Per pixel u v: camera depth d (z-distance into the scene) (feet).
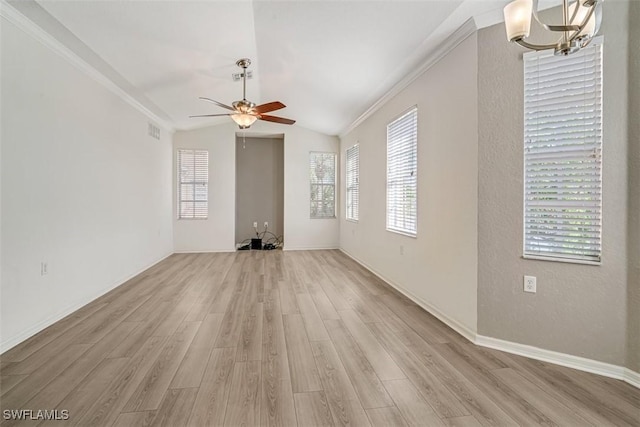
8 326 8.07
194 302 11.53
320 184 23.94
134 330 9.04
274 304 11.34
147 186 17.13
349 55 11.39
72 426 5.22
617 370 6.72
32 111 8.91
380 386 6.40
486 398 6.01
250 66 12.92
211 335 8.74
